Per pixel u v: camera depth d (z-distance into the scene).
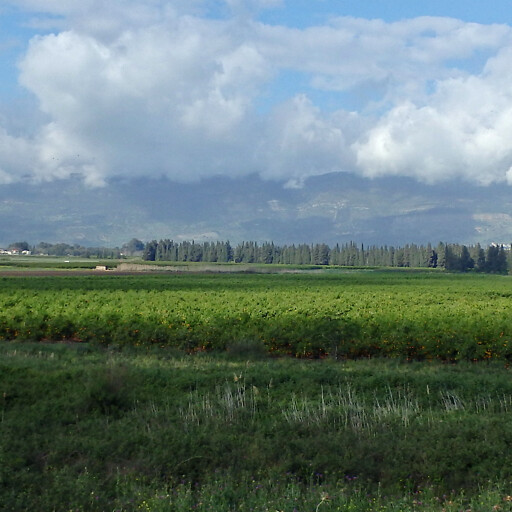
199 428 13.74
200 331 29.53
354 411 14.88
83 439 13.02
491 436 12.84
